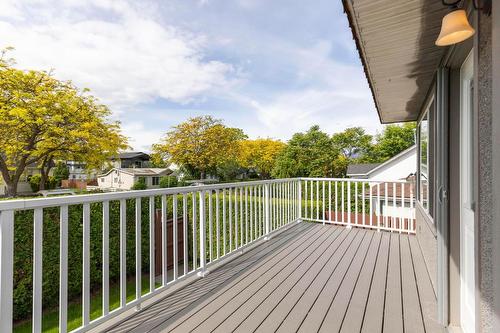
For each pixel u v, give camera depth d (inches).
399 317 83.3
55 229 128.1
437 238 86.1
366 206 325.7
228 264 129.7
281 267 125.6
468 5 56.1
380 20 71.3
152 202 93.7
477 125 49.1
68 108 465.4
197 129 962.1
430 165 120.2
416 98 144.9
